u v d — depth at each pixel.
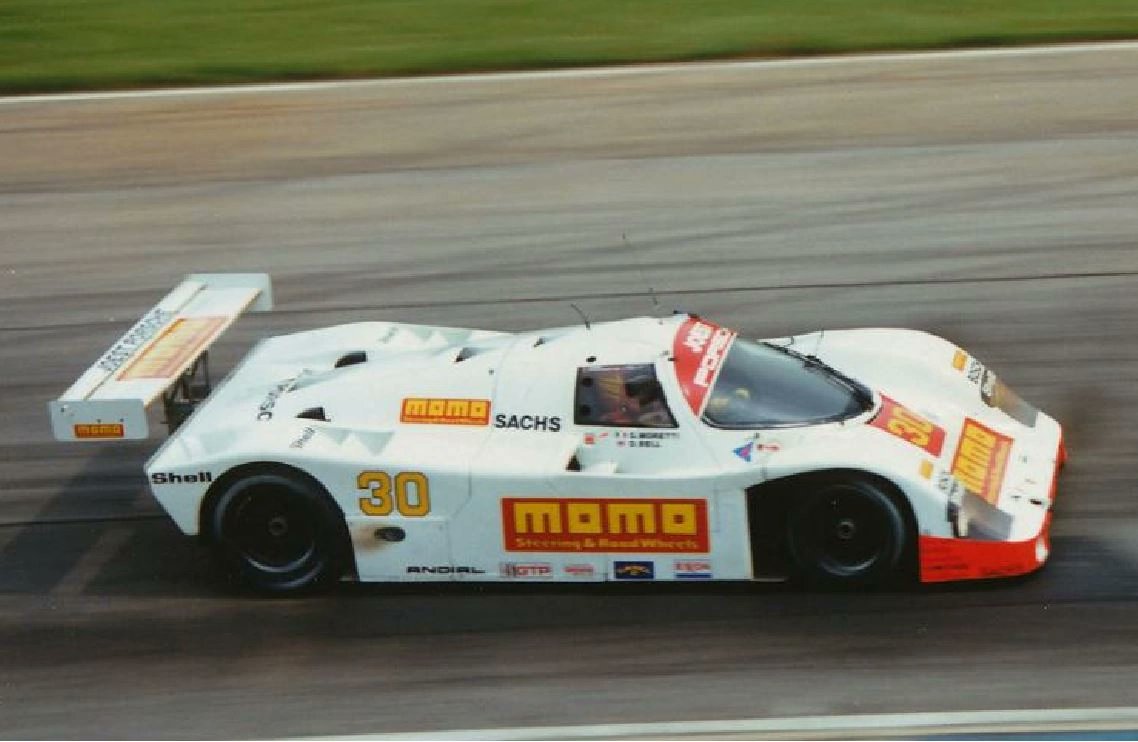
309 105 23.03
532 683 9.48
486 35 26.23
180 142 21.72
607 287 16.42
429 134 21.59
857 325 15.20
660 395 10.54
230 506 10.58
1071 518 11.27
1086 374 13.91
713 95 22.66
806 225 17.84
